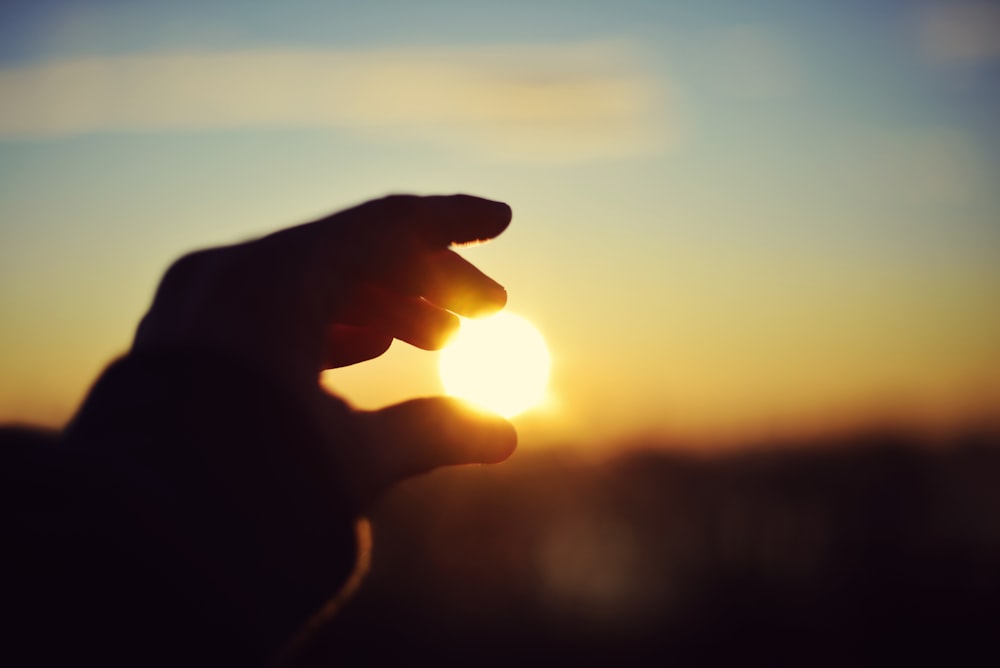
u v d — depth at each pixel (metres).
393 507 4.68
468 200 0.53
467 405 0.50
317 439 0.41
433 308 0.58
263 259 0.49
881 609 4.21
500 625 4.21
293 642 0.40
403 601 4.38
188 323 0.47
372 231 0.52
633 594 4.54
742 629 4.17
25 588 0.34
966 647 3.94
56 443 0.37
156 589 0.36
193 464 0.39
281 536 0.40
